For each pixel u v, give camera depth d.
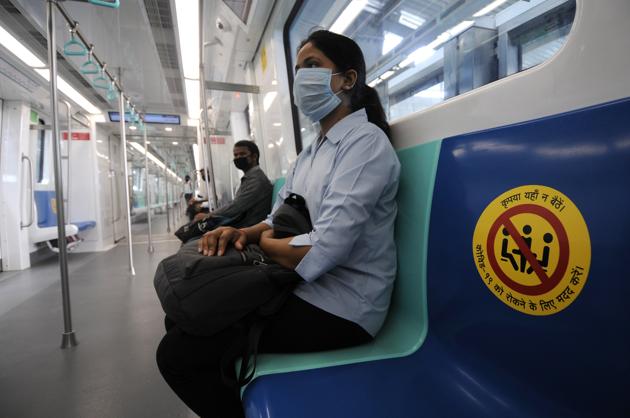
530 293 0.60
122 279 3.33
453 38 1.37
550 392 0.56
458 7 1.35
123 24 2.88
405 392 0.67
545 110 0.59
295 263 0.79
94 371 1.55
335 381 0.69
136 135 6.34
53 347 1.81
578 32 0.54
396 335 0.89
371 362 0.76
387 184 0.84
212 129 5.12
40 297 2.77
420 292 0.86
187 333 0.79
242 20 3.02
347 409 0.61
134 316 2.26
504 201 0.65
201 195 4.99
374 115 1.03
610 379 0.49
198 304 0.72
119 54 3.46
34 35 2.83
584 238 0.52
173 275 0.78
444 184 0.80
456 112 0.79
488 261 0.68
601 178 0.50
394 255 0.92
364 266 0.85
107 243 5.59
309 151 1.13
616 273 0.48
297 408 0.61
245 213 2.60
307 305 0.80
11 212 3.93
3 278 3.54
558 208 0.55
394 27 1.79
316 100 1.01
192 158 9.35
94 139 5.21
